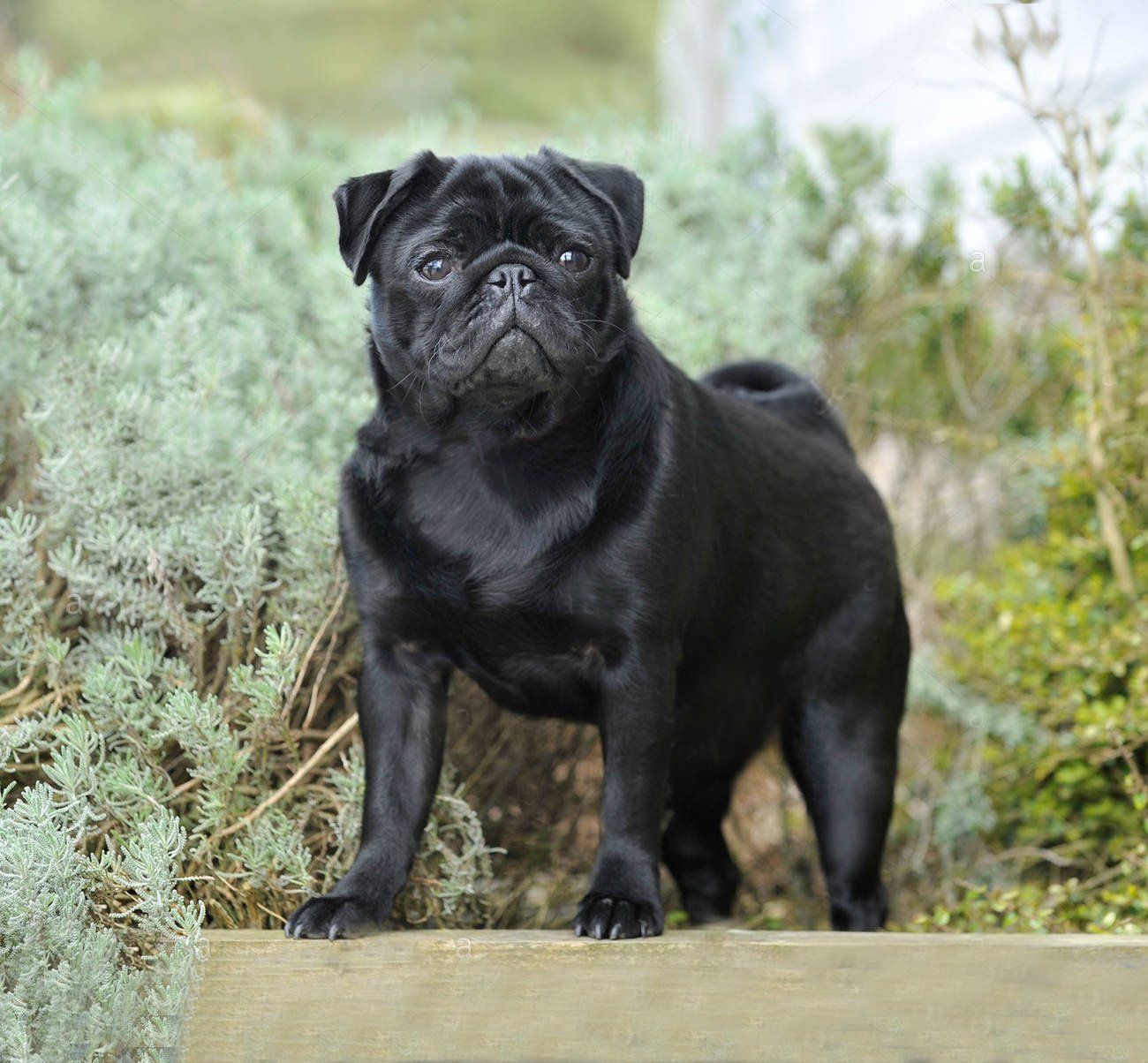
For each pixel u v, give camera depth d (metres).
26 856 3.17
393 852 3.77
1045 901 4.94
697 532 3.92
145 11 7.63
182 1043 3.18
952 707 5.74
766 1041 3.22
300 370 5.21
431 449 3.83
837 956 3.23
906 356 7.10
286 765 4.27
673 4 9.24
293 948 3.24
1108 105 6.30
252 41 7.79
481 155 3.94
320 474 4.79
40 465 4.37
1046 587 5.64
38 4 7.65
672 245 6.84
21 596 4.11
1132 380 5.63
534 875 5.17
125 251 5.12
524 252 3.66
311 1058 3.22
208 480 4.43
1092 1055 3.18
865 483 4.93
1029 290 6.83
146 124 6.87
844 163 7.37
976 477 6.91
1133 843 4.88
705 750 4.57
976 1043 3.19
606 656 3.80
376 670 3.92
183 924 3.33
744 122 8.05
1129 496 5.73
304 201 6.95
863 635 4.69
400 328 3.81
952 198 7.23
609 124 7.66
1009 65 5.68
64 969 3.09
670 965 3.25
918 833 5.99
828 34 7.85
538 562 3.73
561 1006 3.23
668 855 5.10
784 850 5.85
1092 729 4.86
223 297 5.37
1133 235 6.03
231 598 4.29
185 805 4.13
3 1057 2.96
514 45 8.59
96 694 3.84
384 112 7.76
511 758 5.06
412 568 3.80
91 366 4.64
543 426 3.71
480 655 3.93
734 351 6.50
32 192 5.77
